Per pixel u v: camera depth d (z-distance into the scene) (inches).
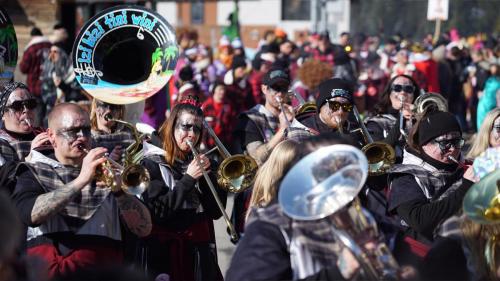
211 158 399.9
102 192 338.0
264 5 1790.1
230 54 1125.1
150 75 413.4
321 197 233.5
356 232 235.5
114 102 405.1
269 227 246.8
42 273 206.4
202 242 376.2
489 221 258.8
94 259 332.2
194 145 380.8
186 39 1189.7
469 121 1251.2
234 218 413.1
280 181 257.1
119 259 340.2
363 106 975.6
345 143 249.4
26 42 1118.4
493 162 294.7
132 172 335.9
